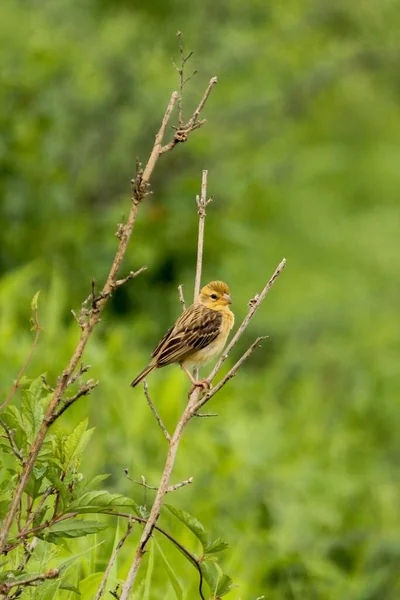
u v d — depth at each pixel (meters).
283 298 21.80
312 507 12.04
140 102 18.95
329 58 22.83
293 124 23.72
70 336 11.84
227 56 21.06
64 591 7.21
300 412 16.05
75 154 18.33
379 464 15.37
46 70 17.78
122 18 20.09
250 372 19.83
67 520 5.92
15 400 10.70
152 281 17.19
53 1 19.78
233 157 21.27
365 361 19.05
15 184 16.55
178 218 17.61
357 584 10.90
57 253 16.47
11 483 5.95
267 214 23.41
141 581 7.56
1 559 6.58
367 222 25.36
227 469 11.55
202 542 6.18
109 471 10.52
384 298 22.53
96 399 11.26
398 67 23.44
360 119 25.89
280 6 22.34
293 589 10.51
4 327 12.07
